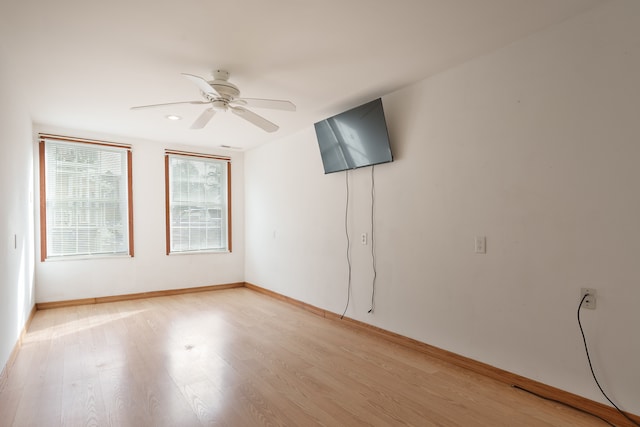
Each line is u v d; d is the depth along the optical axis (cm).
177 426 196
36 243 434
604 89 205
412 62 274
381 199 350
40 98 342
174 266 536
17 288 302
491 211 260
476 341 270
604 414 204
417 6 201
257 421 202
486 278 263
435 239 299
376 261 355
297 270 472
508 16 214
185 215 550
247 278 592
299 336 352
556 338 226
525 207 241
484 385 249
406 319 324
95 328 369
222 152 582
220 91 273
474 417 208
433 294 301
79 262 463
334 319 407
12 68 272
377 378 259
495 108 257
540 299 233
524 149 241
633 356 195
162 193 525
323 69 283
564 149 222
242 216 602
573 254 218
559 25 223
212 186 577
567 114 221
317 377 260
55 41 235
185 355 299
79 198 466
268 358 294
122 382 248
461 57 267
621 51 199
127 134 482
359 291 375
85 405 217
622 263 199
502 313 254
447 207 290
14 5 194
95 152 477
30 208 390
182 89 319
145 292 512
